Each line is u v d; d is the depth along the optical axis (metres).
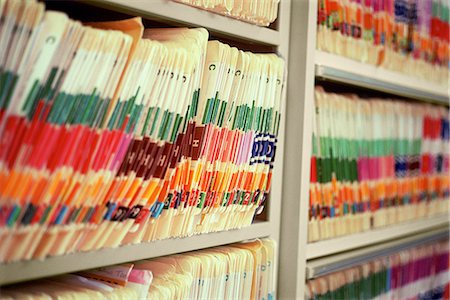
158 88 0.94
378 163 1.80
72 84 0.81
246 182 1.21
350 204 1.65
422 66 1.99
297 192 1.39
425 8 2.00
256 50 1.39
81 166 0.84
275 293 1.36
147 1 1.00
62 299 0.86
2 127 0.75
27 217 0.78
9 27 0.75
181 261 1.10
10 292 0.87
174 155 1.01
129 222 0.95
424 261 2.13
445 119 2.25
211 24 1.15
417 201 2.05
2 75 0.75
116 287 0.97
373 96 2.05
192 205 1.08
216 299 1.16
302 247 1.41
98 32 0.83
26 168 0.77
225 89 1.12
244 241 1.31
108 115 0.86
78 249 0.90
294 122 1.41
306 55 1.39
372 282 1.78
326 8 1.49
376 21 1.71
